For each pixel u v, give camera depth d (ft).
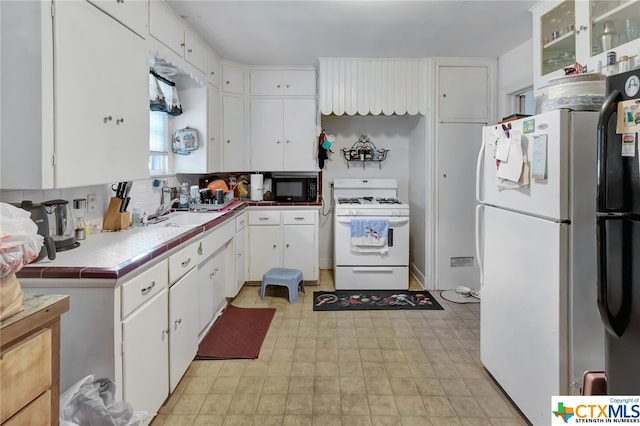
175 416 6.15
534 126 5.57
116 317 4.78
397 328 9.74
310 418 6.13
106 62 5.90
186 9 8.59
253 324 9.89
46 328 3.10
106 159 5.94
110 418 4.34
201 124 11.11
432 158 12.71
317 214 13.16
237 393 6.82
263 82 13.53
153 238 6.63
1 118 4.70
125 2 6.44
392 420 6.09
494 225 6.93
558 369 5.13
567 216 5.05
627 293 3.93
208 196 11.85
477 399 6.65
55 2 4.80
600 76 5.24
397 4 8.42
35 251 3.06
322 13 8.88
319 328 9.72
